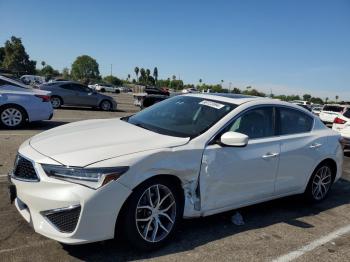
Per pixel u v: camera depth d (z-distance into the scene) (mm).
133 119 5039
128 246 3908
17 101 10297
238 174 4496
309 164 5488
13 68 91875
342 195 6566
